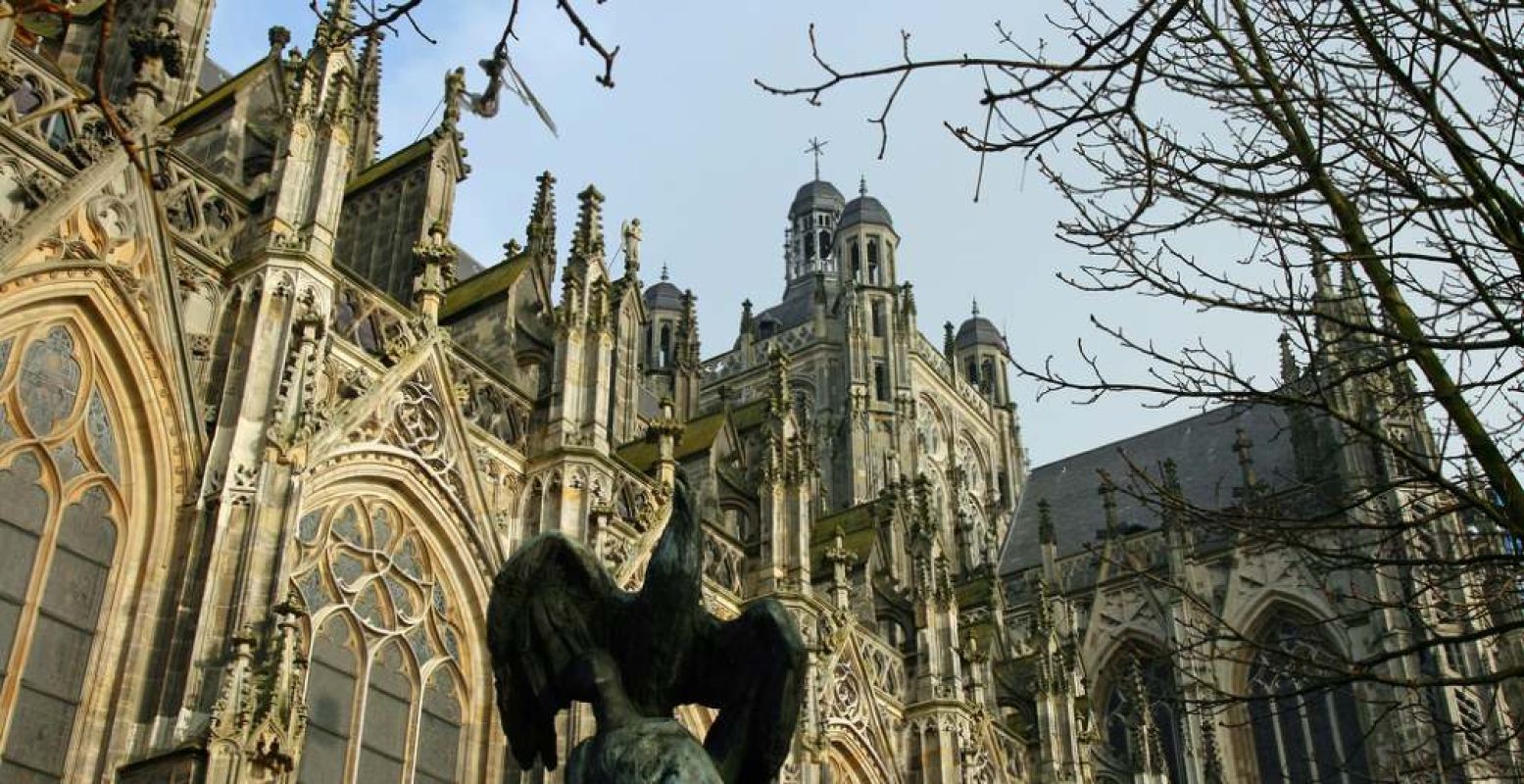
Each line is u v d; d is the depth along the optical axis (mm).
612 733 10766
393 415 32938
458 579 34000
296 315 30359
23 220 26859
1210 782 64812
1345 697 65938
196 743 24062
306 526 30219
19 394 26328
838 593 47719
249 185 37281
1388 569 63844
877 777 46906
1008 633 67062
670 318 109688
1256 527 17969
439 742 32438
